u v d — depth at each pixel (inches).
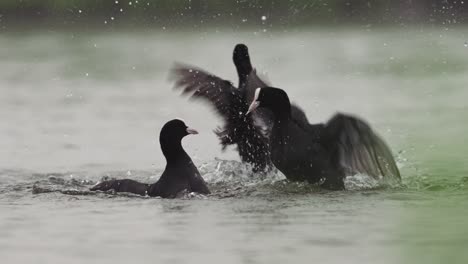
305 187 494.9
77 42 1323.8
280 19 1332.4
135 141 684.7
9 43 1321.4
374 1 1346.0
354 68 1078.4
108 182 487.8
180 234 378.9
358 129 474.6
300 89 925.8
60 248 355.9
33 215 421.1
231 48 1207.6
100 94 924.0
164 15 1338.6
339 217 410.9
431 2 1286.9
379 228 385.7
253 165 561.0
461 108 812.6
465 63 1095.6
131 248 354.3
